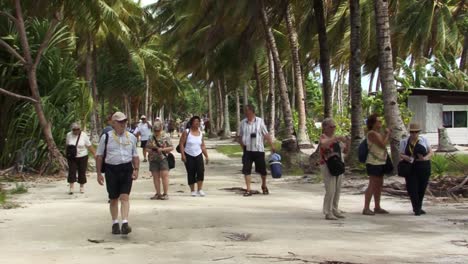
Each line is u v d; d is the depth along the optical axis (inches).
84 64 1508.4
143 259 264.2
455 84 1321.4
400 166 400.5
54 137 727.1
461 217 388.8
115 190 327.6
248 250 283.1
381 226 354.3
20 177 666.8
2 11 683.4
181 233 329.4
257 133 510.3
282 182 623.8
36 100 703.1
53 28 704.4
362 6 1099.9
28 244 299.9
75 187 590.9
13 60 729.0
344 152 386.0
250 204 452.4
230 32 1070.4
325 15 929.5
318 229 343.0
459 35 1566.2
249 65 1282.0
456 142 1075.3
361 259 263.3
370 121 400.2
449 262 258.5
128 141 331.3
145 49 1745.8
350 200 478.6
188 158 507.5
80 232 332.8
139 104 2689.5
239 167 837.2
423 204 449.7
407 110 924.0
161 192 534.0
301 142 1025.5
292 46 989.8
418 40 1386.6
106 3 1076.5
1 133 720.3
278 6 877.8
